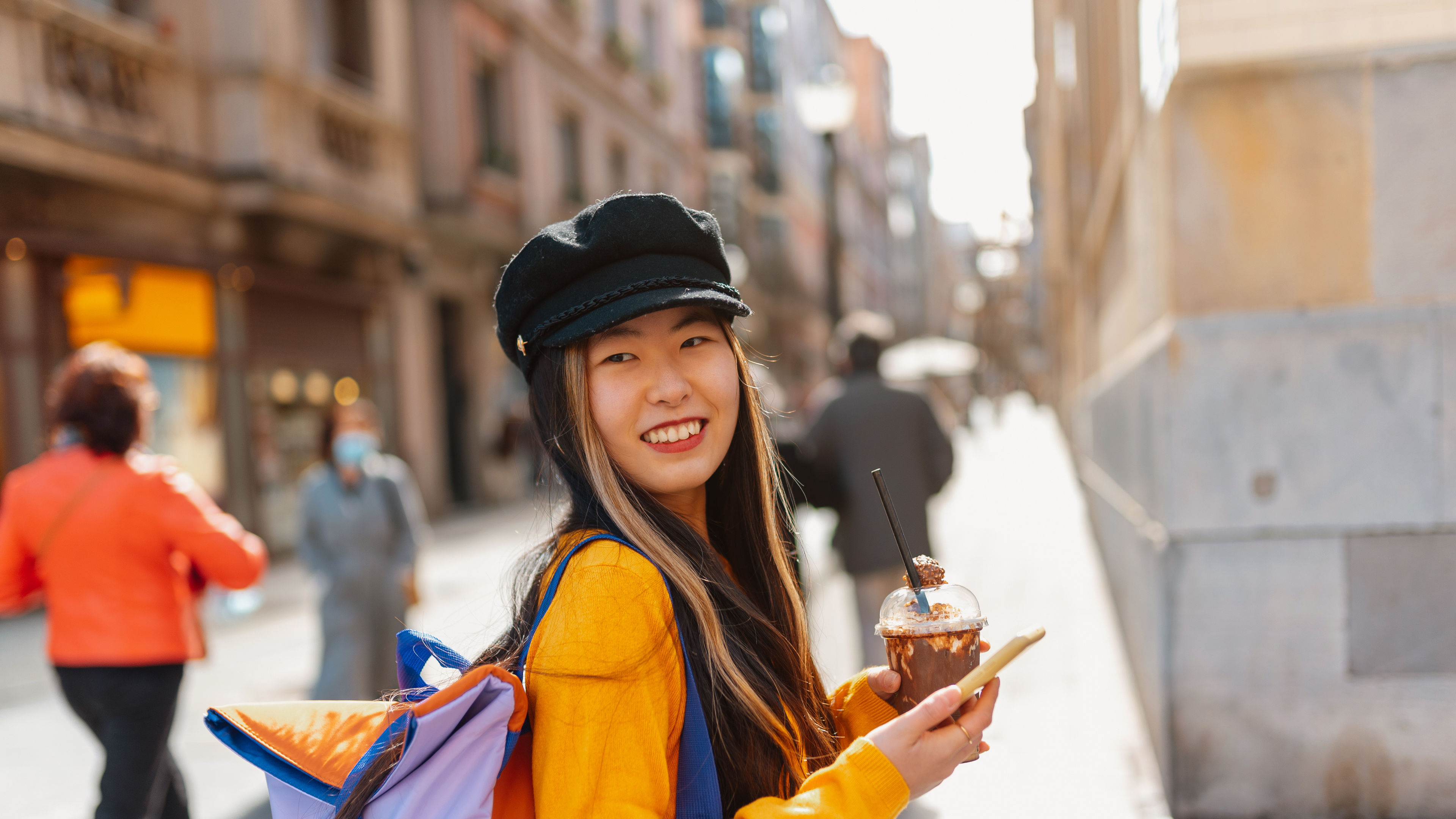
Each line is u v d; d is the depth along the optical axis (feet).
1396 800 10.23
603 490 3.82
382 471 16.15
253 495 37.78
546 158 63.26
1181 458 10.73
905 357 60.34
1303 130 10.66
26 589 9.71
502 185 57.26
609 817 3.24
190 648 9.75
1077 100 33.22
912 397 14.84
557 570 3.67
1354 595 10.34
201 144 36.11
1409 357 10.29
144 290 33.35
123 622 9.22
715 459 4.09
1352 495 10.37
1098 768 12.26
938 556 29.19
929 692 4.19
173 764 10.22
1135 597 14.46
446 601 25.64
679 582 3.71
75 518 9.22
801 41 154.10
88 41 31.09
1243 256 10.77
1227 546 10.60
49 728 17.06
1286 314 10.55
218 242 37.11
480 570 31.50
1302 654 10.44
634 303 3.75
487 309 58.13
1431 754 10.17
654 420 3.91
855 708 4.58
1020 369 211.41
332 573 15.61
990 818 11.03
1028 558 27.76
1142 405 13.23
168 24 34.65
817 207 157.17
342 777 3.68
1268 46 10.64
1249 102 10.76
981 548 30.19
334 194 41.42
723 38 103.65
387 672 15.90
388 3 47.06
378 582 15.80
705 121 104.32
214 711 3.80
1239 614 10.56
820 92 32.81
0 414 28.43
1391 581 10.28
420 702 3.76
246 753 3.76
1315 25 10.57
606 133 73.92
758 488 4.56
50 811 13.44
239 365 37.42
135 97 33.01
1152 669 12.10
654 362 3.95
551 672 3.43
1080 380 39.29
